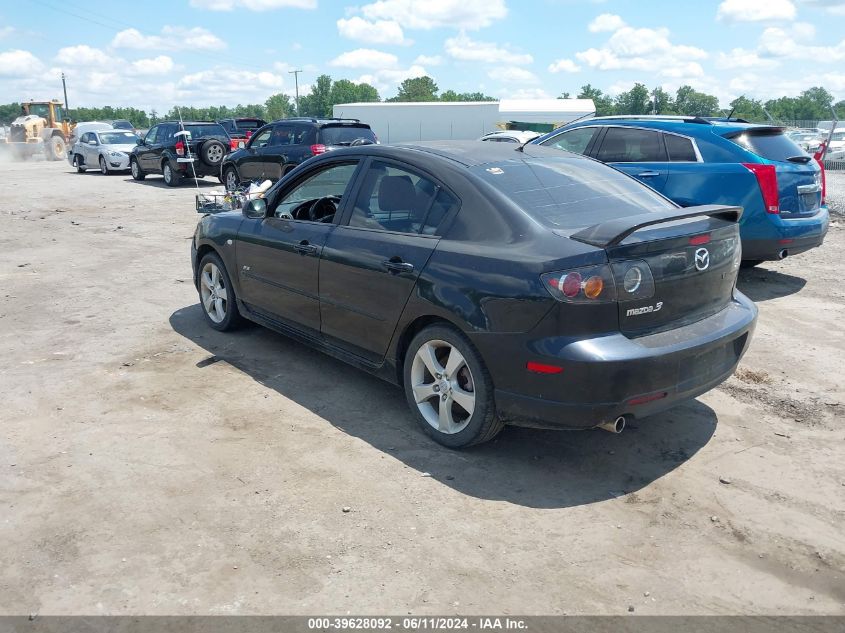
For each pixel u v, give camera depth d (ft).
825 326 21.29
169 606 9.27
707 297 12.92
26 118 120.16
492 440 14.01
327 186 16.42
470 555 10.36
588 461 13.19
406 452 13.43
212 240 19.54
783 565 10.21
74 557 10.24
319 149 50.75
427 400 14.02
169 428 14.33
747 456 13.39
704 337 12.32
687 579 9.89
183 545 10.52
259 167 55.77
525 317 11.60
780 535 10.92
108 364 17.89
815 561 10.31
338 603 9.34
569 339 11.40
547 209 13.07
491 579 9.84
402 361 14.55
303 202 17.39
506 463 13.08
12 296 24.49
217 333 20.34
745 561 10.30
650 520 11.30
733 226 13.35
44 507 11.48
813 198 24.67
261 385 16.58
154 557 10.24
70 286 25.88
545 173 14.37
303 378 17.02
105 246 34.06
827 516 11.43
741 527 11.12
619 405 11.51
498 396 12.31
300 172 17.12
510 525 11.10
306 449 13.50
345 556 10.29
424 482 12.35
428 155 14.39
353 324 15.11
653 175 25.25
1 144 117.08
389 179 14.80
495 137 74.84
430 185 13.96
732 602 9.45
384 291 14.05
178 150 62.95
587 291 11.24
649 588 9.70
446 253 12.94
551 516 11.37
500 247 12.35
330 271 15.35
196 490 12.01
